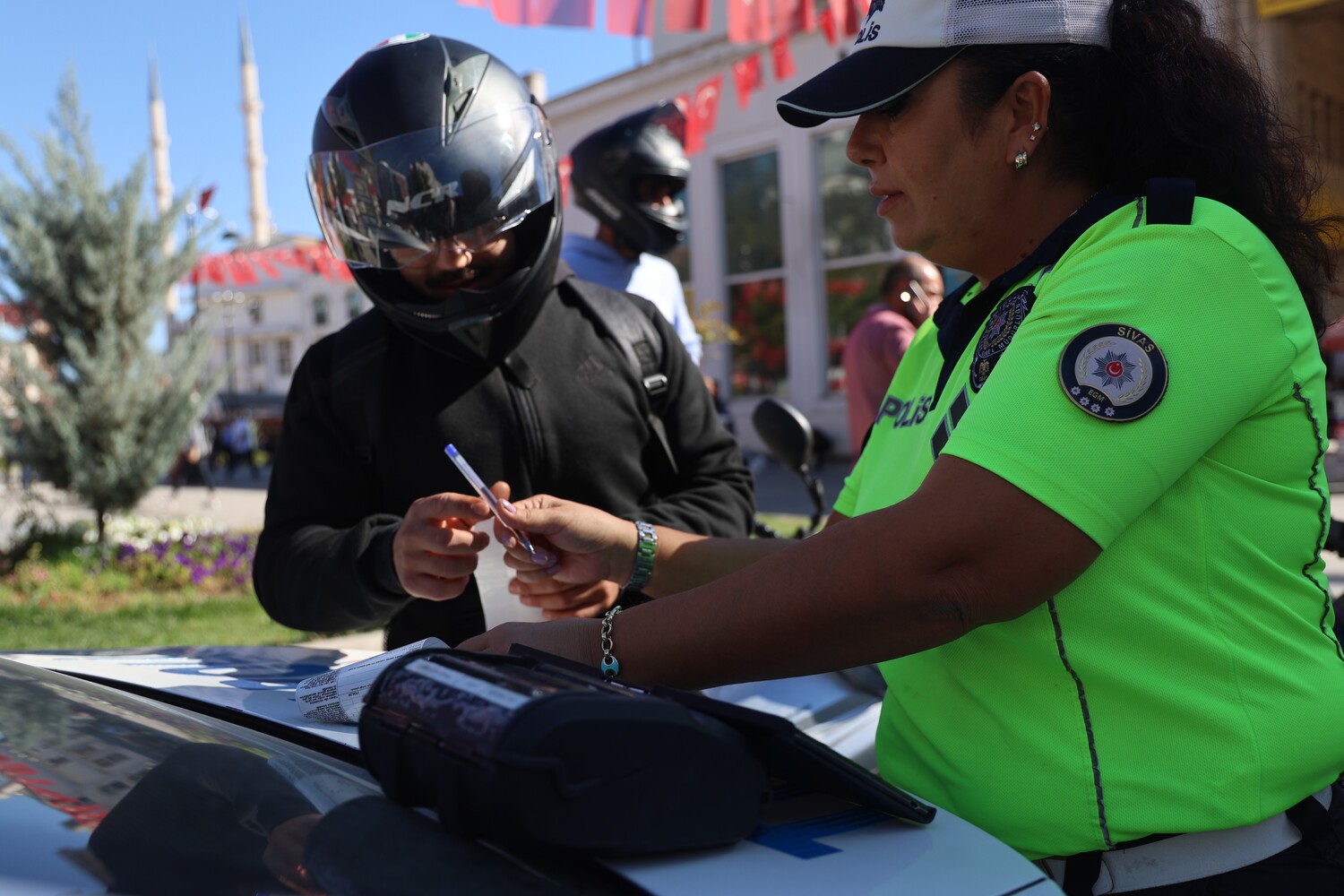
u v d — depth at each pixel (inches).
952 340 44.5
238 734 37.4
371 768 32.5
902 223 43.9
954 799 41.1
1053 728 38.2
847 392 158.1
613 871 30.1
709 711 33.4
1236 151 40.9
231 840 28.8
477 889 28.2
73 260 326.3
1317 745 37.7
